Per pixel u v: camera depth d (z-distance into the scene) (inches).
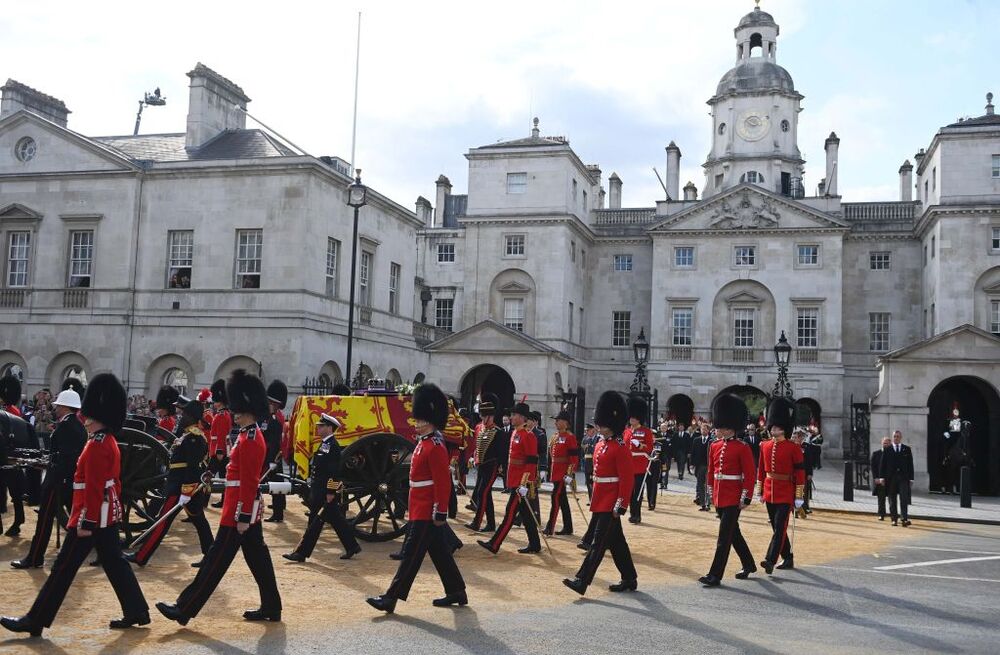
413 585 496.7
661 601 474.0
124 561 387.5
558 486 716.7
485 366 1712.6
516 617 426.0
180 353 1504.7
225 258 1505.9
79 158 1592.0
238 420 401.1
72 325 1553.9
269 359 1461.6
